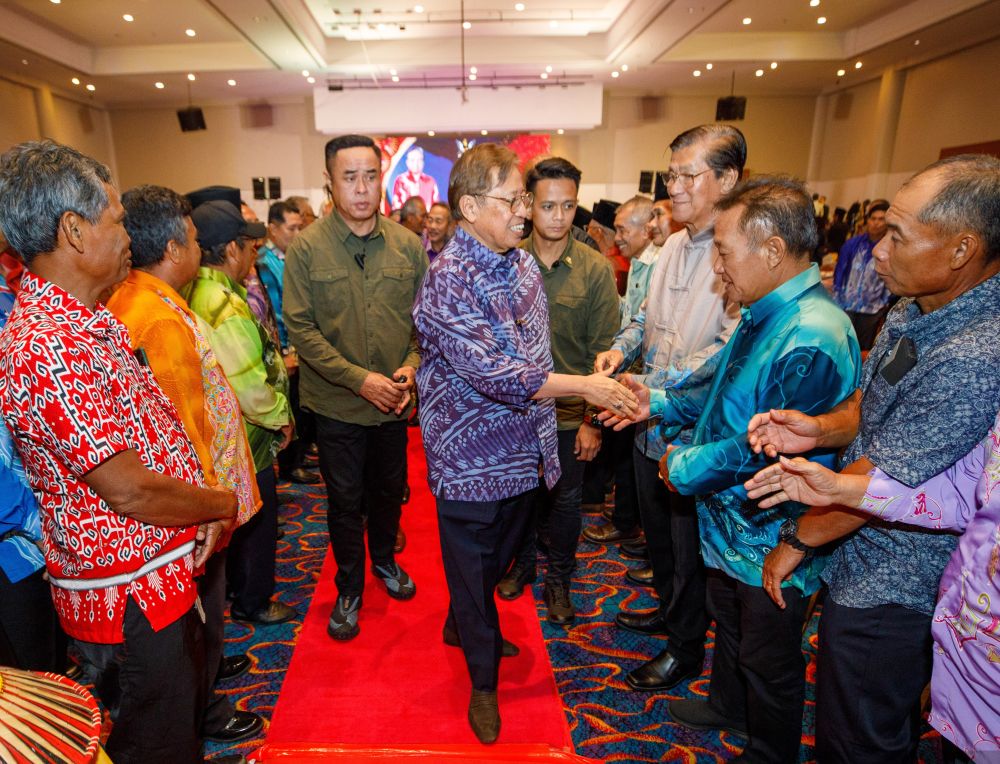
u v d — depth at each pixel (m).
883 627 1.17
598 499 3.37
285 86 11.14
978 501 0.99
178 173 12.66
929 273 1.05
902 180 10.27
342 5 8.34
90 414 0.99
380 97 10.84
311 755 1.02
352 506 2.16
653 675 1.97
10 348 0.99
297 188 12.72
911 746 1.29
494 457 1.61
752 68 10.34
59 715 0.62
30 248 1.03
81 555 1.10
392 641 2.17
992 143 8.45
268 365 2.31
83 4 7.66
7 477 1.28
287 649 2.17
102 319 1.10
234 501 1.32
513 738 1.73
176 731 1.24
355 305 2.14
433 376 1.63
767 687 1.45
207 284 1.95
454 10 8.58
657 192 3.92
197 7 7.81
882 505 1.06
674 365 1.86
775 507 1.35
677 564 1.88
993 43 8.47
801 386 1.23
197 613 1.30
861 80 11.16
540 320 1.68
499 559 1.76
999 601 0.95
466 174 1.47
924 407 1.04
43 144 1.05
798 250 1.27
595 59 9.78
